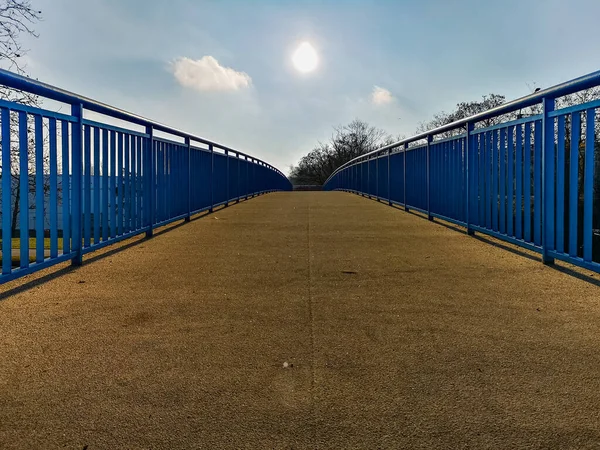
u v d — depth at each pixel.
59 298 2.39
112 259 3.30
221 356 1.74
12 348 1.79
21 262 2.60
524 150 3.32
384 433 1.28
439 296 2.42
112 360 1.70
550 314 2.13
